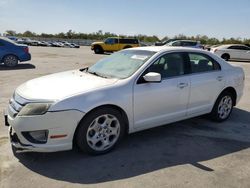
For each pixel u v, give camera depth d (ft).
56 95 12.21
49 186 10.75
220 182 11.43
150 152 13.94
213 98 17.74
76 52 102.89
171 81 15.28
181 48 16.48
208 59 17.67
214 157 13.66
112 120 13.50
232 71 18.81
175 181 11.38
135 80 14.01
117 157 13.29
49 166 12.21
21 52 45.98
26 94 12.57
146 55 15.44
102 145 13.41
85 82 13.70
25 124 11.83
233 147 14.90
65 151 13.60
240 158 13.66
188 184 11.19
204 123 18.47
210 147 14.79
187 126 17.81
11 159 12.66
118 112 13.53
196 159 13.38
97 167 12.29
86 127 12.63
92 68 16.76
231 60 81.10
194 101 16.61
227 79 18.24
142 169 12.26
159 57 15.20
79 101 12.23
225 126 18.07
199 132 16.85
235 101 19.42
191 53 16.75
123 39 102.68
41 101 11.94
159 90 14.69
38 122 11.78
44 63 53.36
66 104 11.96
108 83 13.52
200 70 17.08
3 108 20.45
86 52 105.81
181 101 15.89
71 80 14.11
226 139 15.93
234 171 12.37
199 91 16.69
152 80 13.79
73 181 11.14
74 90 12.62
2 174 11.43
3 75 36.19
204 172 12.18
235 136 16.43
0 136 15.11
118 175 11.70
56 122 11.85
